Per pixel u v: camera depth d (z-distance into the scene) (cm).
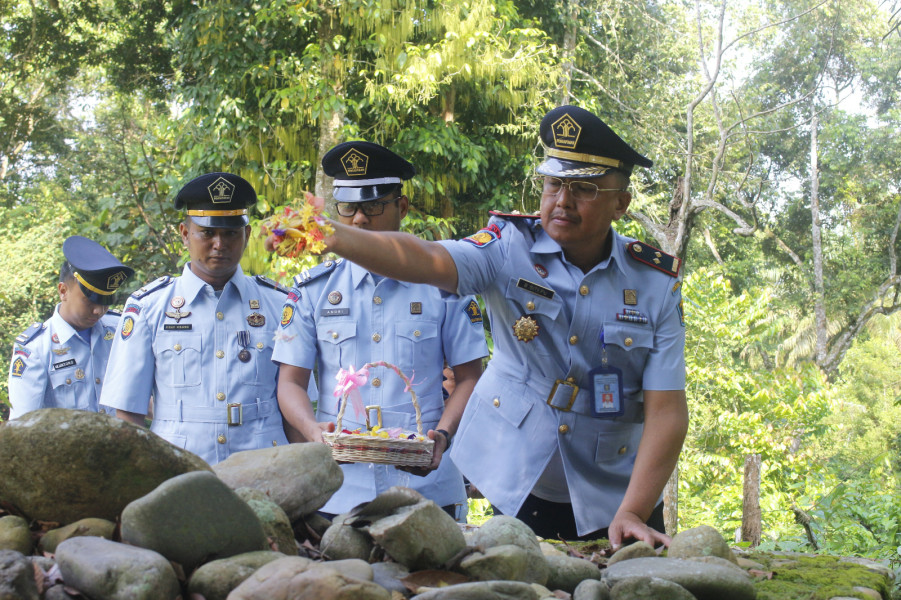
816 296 2167
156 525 141
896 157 2208
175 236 911
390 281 319
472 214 1064
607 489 249
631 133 1284
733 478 1092
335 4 912
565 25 1185
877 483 532
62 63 1808
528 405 243
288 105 906
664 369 237
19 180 2127
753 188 2120
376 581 151
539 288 235
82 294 397
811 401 1161
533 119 1056
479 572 155
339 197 311
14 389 398
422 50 942
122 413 329
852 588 182
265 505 167
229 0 934
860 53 2073
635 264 244
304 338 315
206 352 334
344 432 272
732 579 161
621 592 158
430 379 314
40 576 134
